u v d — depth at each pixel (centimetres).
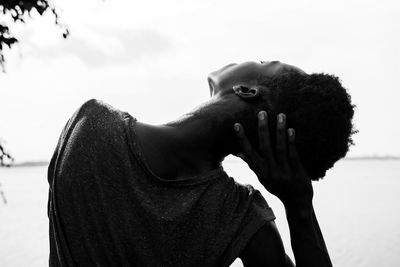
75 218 161
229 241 164
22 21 291
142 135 167
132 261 163
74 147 163
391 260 1891
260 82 176
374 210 3716
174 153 169
